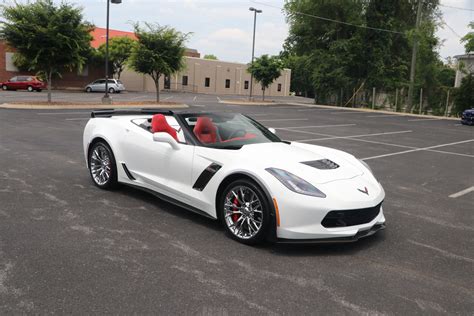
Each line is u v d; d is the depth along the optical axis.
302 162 4.40
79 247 3.82
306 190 3.89
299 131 15.62
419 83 33.88
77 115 16.55
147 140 5.18
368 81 37.03
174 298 3.01
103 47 45.12
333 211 3.84
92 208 4.98
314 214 3.81
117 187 5.87
